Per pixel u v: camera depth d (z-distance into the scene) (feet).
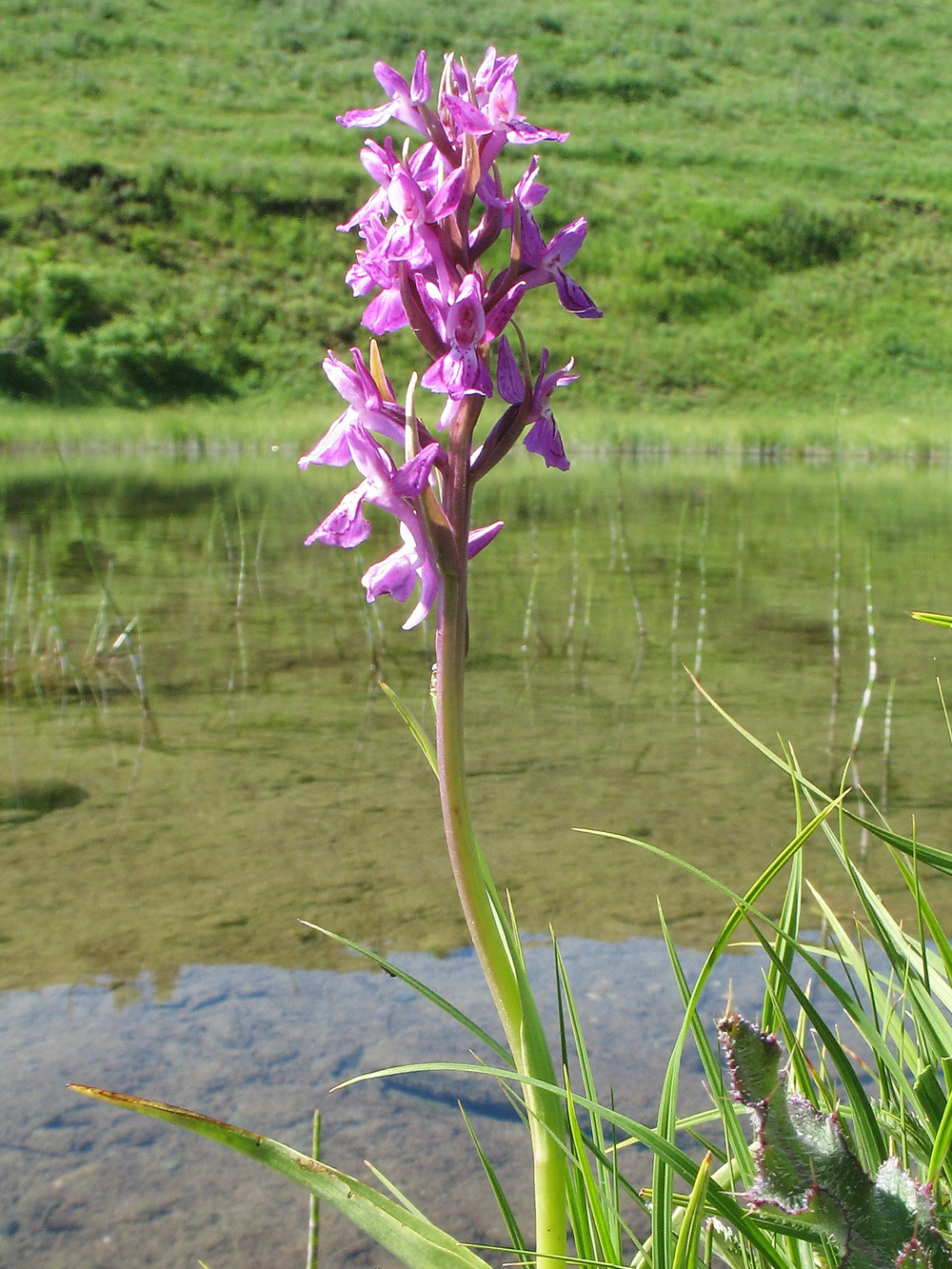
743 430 89.20
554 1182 5.22
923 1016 5.97
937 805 15.93
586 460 78.48
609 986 10.96
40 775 17.20
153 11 152.05
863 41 179.01
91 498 51.47
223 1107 8.96
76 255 102.94
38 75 130.82
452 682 5.31
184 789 16.60
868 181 136.36
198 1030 10.16
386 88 5.71
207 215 109.91
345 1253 7.49
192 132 123.85
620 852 14.28
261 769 17.54
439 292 5.59
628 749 18.62
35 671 23.21
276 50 148.36
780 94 159.12
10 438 80.53
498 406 75.00
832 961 11.25
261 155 120.26
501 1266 7.14
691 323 111.45
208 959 11.50
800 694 22.08
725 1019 5.00
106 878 13.42
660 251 118.11
